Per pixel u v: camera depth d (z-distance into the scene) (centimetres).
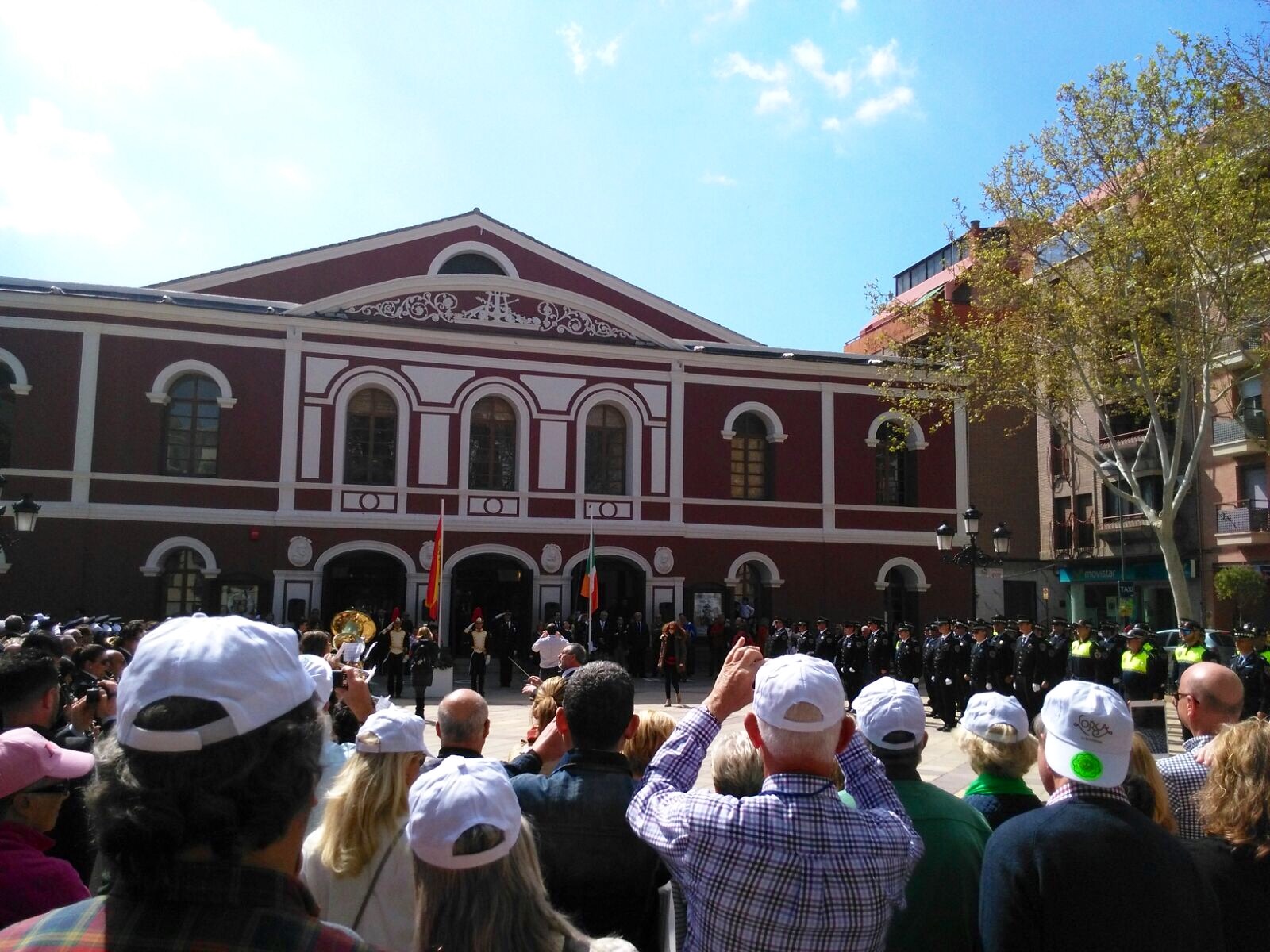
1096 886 325
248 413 2805
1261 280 2052
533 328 3058
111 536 2667
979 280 2333
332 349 2881
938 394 2831
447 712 497
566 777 423
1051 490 4153
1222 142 2048
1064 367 2355
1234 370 2727
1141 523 3706
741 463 3244
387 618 2772
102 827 204
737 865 299
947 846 398
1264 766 380
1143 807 412
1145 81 2062
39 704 505
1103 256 2194
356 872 376
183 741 200
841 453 3312
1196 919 330
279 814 211
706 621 3117
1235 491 3406
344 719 638
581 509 3048
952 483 3394
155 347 2752
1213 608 3466
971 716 491
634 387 3145
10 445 2652
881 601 3278
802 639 2581
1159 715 800
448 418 2961
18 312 2670
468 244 3177
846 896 296
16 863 353
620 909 408
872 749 430
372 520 2847
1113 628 1847
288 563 2773
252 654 215
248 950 195
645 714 532
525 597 2991
